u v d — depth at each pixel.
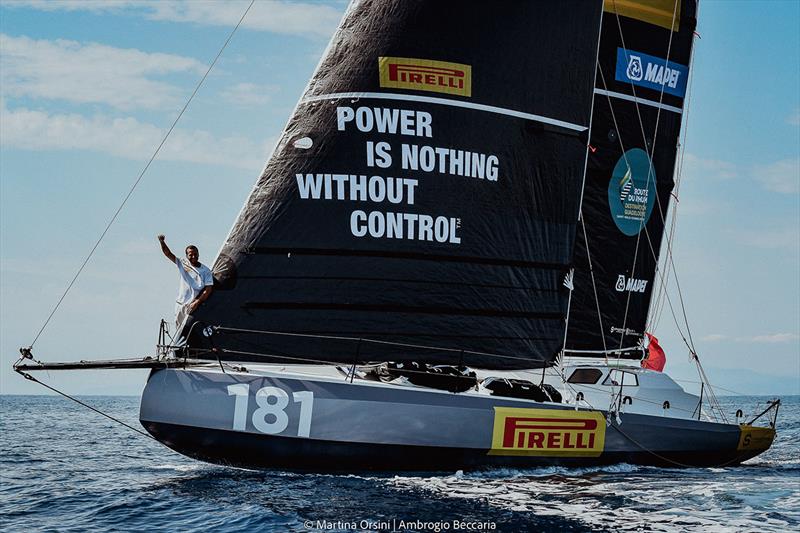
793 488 15.42
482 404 15.05
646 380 17.95
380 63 15.27
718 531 12.33
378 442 14.37
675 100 20.59
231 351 14.64
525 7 16.00
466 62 15.61
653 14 20.17
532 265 16.00
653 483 15.38
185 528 12.12
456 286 15.41
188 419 14.05
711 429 17.59
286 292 14.80
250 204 14.98
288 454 14.34
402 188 15.19
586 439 15.98
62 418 41.53
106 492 14.81
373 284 15.01
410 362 15.15
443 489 14.08
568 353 18.98
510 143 15.88
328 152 15.04
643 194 20.09
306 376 14.53
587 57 16.55
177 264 14.62
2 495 15.02
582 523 12.43
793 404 78.06
